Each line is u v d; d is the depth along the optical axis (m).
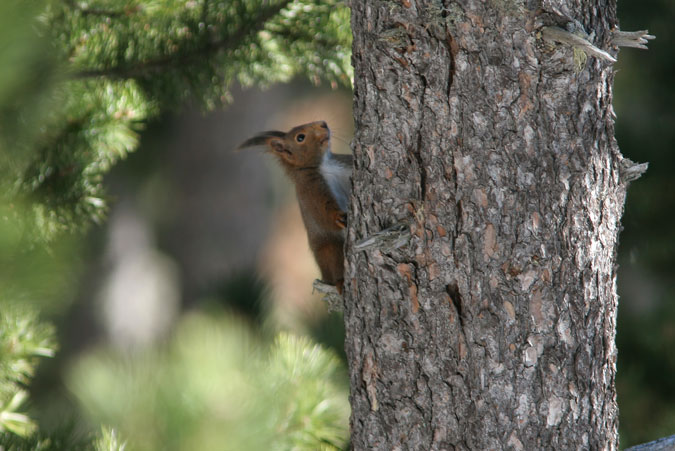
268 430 7.94
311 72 10.25
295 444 8.07
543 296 5.27
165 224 28.02
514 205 5.21
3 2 6.36
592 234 5.34
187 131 26.36
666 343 13.27
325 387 8.52
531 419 5.32
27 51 6.60
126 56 9.65
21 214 8.55
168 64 9.80
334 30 9.91
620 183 5.59
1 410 8.08
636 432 12.34
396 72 5.32
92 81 9.58
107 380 8.30
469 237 5.28
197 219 26.77
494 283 5.27
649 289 14.67
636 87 15.04
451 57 5.19
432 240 5.37
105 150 10.03
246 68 10.24
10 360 8.02
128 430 7.84
